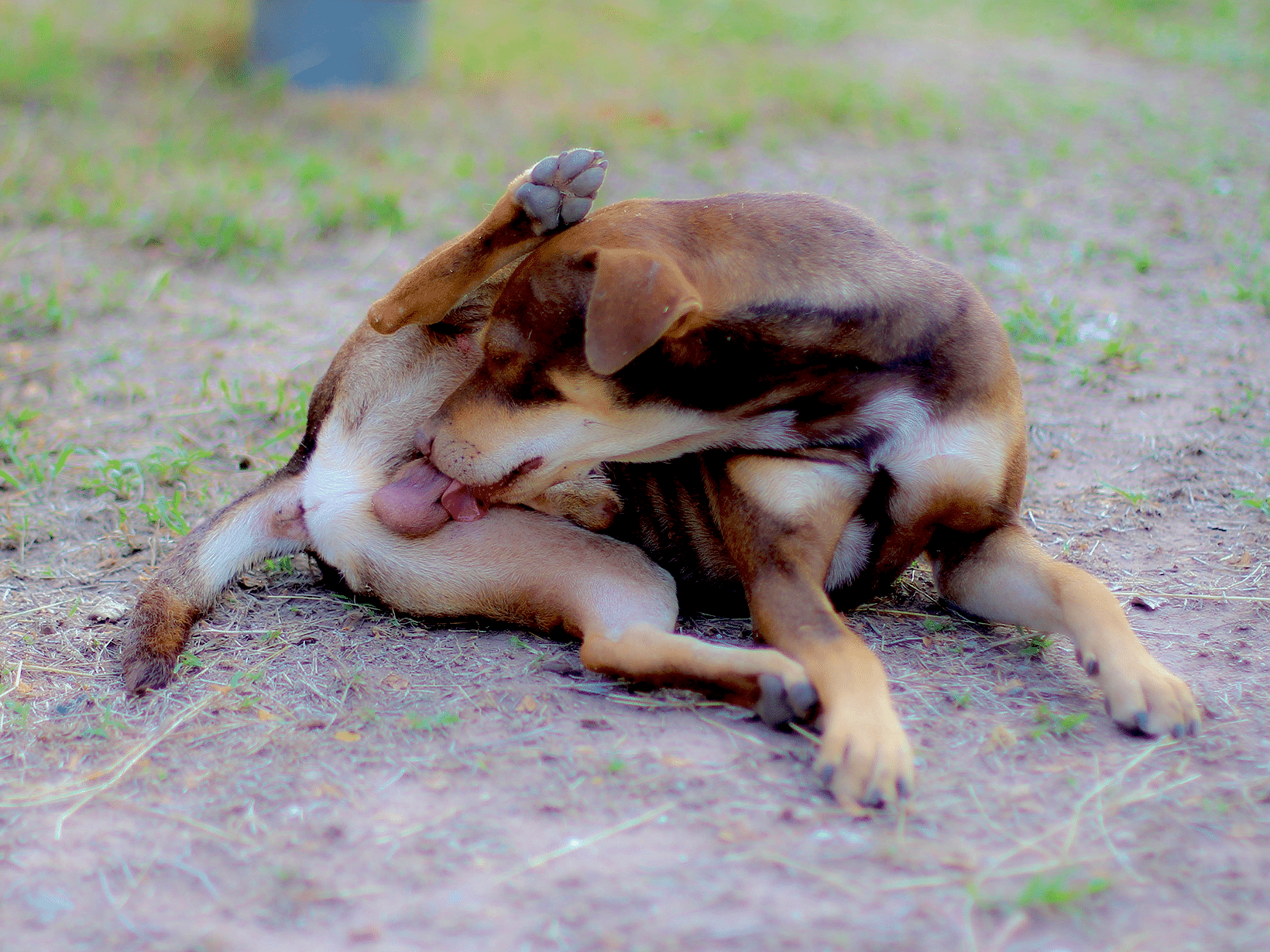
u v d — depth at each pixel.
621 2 14.70
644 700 3.33
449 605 3.84
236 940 2.41
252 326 6.54
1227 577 4.09
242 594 4.10
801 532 3.47
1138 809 2.78
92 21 12.69
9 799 2.95
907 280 3.58
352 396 4.00
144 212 7.81
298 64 10.92
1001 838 2.67
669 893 2.50
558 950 2.33
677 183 8.59
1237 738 3.09
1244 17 14.59
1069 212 8.16
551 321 3.45
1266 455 4.98
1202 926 2.37
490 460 3.60
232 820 2.83
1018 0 15.48
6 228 7.71
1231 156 9.22
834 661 3.11
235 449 5.25
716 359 3.45
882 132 9.90
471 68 11.77
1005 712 3.25
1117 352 5.91
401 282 3.77
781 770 2.97
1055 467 5.00
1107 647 3.26
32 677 3.56
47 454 5.15
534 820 2.77
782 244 3.52
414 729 3.17
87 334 6.44
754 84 11.19
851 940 2.33
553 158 3.57
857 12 14.42
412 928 2.42
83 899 2.56
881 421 3.54
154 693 3.44
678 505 3.93
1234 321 6.38
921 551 3.83
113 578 4.25
